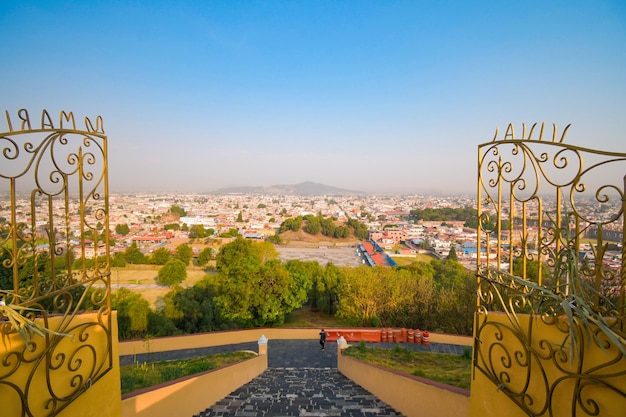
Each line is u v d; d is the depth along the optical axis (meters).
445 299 17.16
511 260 3.48
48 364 3.01
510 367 3.43
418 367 9.72
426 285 19.42
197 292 20.77
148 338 13.63
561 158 2.94
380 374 7.39
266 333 15.20
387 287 19.47
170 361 11.65
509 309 3.53
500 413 3.57
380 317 19.16
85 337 3.47
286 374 10.66
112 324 3.85
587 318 2.60
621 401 2.47
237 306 18.06
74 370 3.31
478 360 3.94
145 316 16.98
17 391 2.76
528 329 3.21
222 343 14.59
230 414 6.37
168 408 5.43
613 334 2.45
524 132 3.28
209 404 6.93
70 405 3.27
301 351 13.72
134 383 7.61
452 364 10.12
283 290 18.27
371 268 24.12
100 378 3.66
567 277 2.81
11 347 2.79
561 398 2.90
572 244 2.86
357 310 19.48
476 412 3.96
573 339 2.61
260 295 18.00
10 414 2.73
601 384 2.55
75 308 3.32
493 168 3.65
